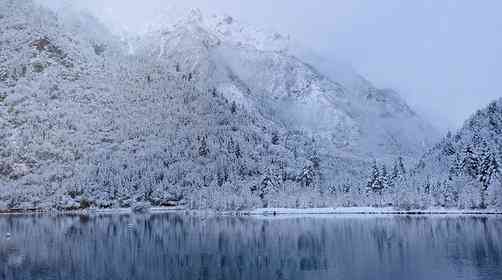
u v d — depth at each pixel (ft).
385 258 332.19
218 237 460.55
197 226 569.64
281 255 357.00
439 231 453.17
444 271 283.18
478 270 282.36
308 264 320.50
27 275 306.76
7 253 385.70
